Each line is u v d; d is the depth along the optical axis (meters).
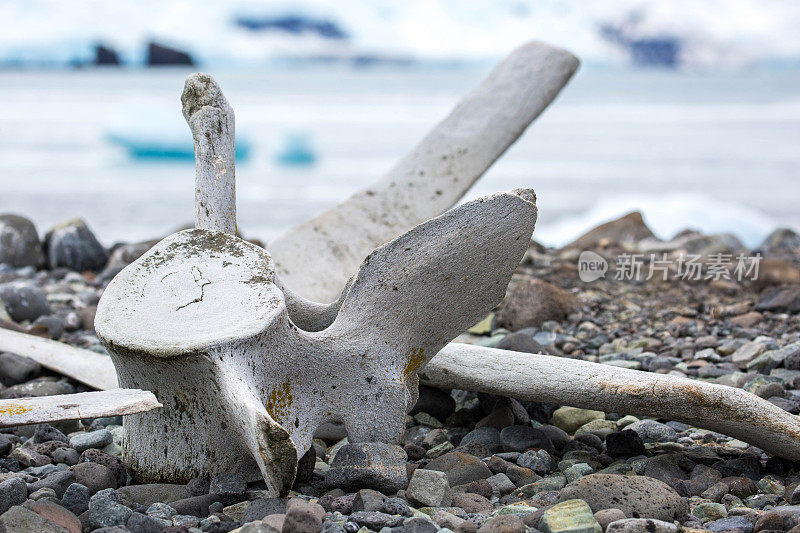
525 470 3.03
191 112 3.31
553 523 2.44
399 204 5.35
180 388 2.67
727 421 2.90
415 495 2.72
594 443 3.39
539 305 5.27
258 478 2.80
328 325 3.24
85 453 3.13
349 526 2.47
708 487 2.90
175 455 2.78
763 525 2.51
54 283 6.74
